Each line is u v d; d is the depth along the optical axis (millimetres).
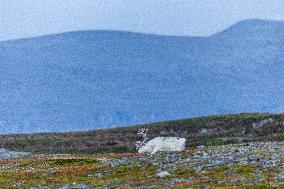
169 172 79938
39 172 94562
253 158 84000
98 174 86125
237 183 63250
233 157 88000
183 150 112250
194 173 75750
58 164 107062
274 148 96188
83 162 106688
